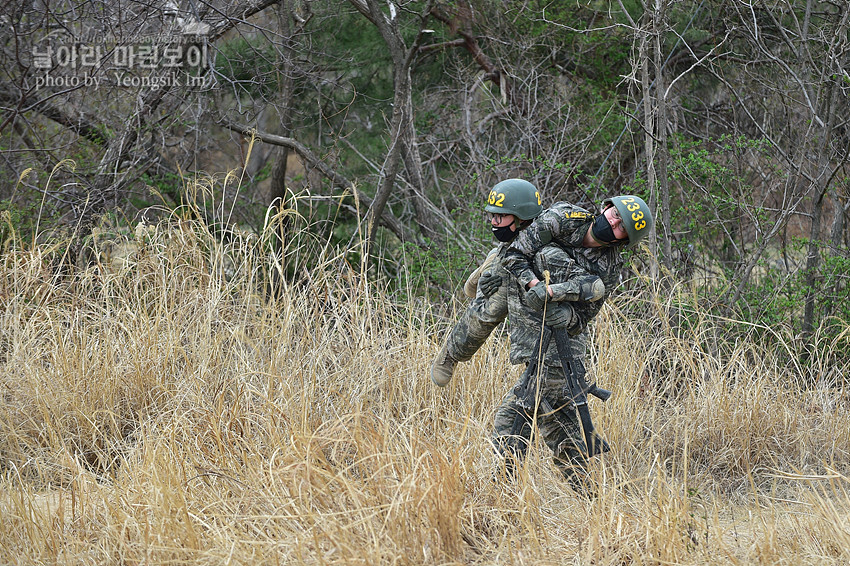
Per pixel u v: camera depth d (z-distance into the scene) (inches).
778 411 370.0
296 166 966.4
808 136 556.7
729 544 256.5
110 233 502.6
